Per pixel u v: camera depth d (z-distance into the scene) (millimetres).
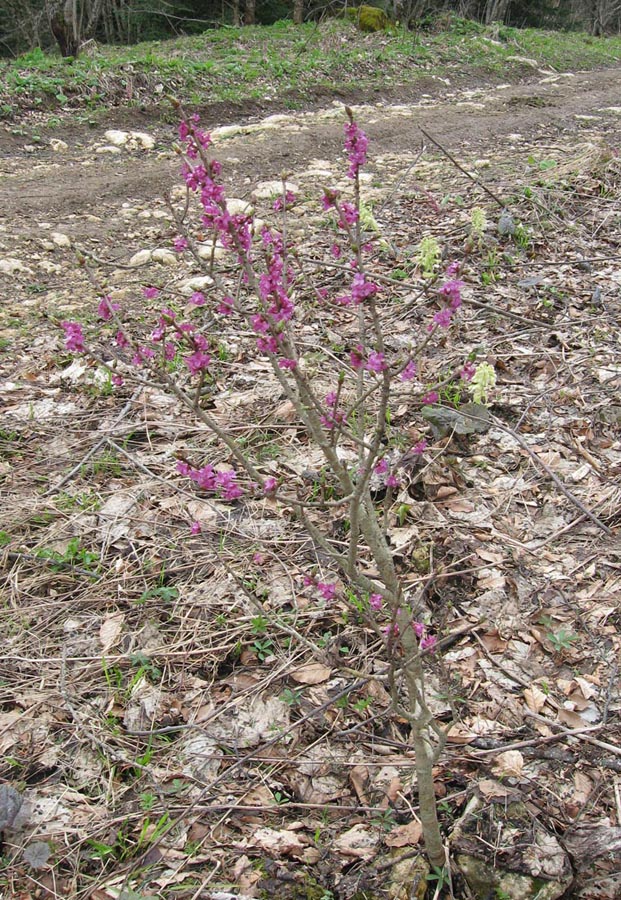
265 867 2299
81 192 8047
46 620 3076
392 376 1835
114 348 4902
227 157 9062
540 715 2682
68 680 2840
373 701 2754
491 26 19516
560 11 29094
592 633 2945
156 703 2760
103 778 2537
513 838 2330
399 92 13492
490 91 14242
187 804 2463
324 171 8578
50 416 4289
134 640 2982
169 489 3703
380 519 3465
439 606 3098
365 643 2951
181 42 16516
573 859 2295
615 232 6258
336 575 3205
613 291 5316
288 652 2932
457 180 7883
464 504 3555
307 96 12477
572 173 7473
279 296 1879
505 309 5086
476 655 2904
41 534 3465
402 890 2252
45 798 2477
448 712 2705
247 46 15734
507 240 6031
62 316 5391
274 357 1947
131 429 4102
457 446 3896
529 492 3619
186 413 4242
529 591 3119
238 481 3684
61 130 10242
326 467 3719
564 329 4859
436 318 1834
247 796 2488
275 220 6836
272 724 2689
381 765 2566
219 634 2996
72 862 2324
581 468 3732
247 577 3209
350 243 1927
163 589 3148
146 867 2307
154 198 7988
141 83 11547
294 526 3471
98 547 3404
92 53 13922
